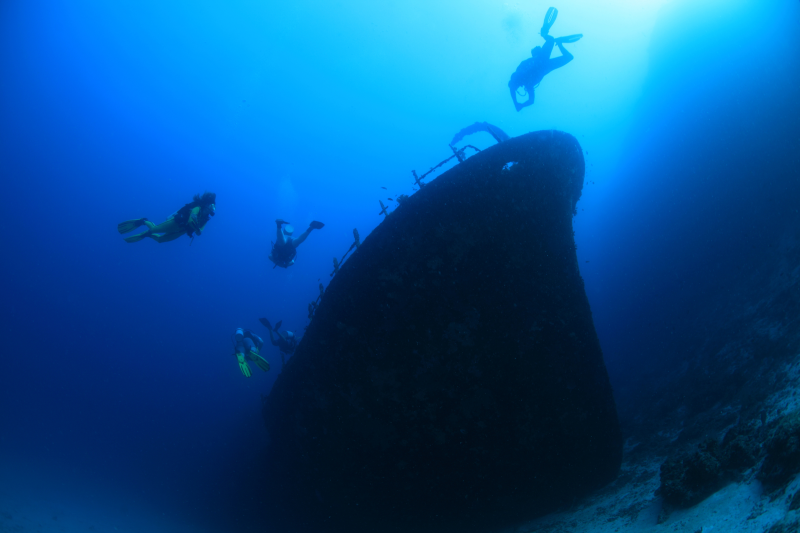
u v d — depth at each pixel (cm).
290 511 834
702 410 754
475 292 585
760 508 342
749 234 1306
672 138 2241
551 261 592
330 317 630
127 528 1330
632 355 1644
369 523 718
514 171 577
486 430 616
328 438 680
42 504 1433
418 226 587
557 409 604
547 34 830
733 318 995
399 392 621
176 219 549
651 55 2491
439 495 662
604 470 643
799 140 1251
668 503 458
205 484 1617
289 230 788
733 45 1812
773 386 591
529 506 657
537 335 588
